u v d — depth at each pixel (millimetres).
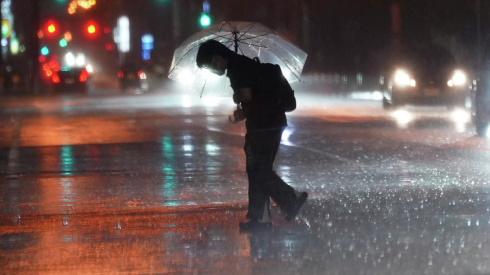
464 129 28344
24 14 99938
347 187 16328
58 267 10383
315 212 13625
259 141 11672
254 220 12141
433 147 23172
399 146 23594
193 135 28203
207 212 13945
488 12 37938
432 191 15602
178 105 48062
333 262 10328
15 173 19328
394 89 37781
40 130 31203
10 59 101062
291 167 19578
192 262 10492
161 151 23484
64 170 19750
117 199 15477
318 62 81312
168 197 15617
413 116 35188
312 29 85312
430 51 38406
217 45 11523
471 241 11305
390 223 12625
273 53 12578
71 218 13609
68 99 58688
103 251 11195
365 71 56719
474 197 14852
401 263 10203
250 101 11586
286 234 11961
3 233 12492
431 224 12484
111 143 25938
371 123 31844
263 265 10266
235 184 17172
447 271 9805
